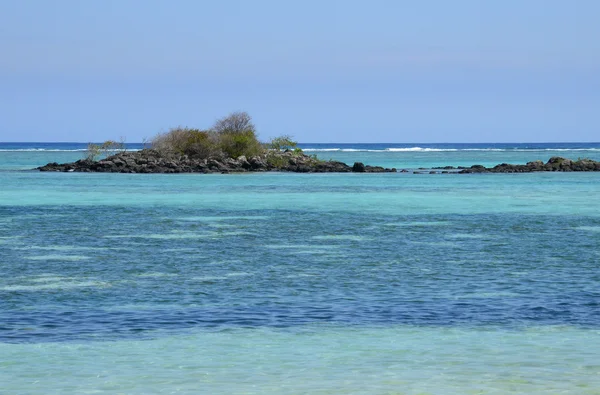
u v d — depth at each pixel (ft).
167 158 579.07
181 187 407.23
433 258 167.12
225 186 417.28
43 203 310.04
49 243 190.60
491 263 159.74
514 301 119.24
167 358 87.71
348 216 263.08
